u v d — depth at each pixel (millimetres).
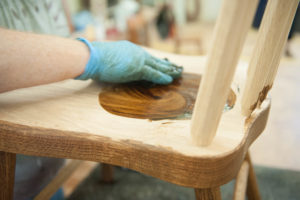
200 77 609
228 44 251
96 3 2863
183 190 1104
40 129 395
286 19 336
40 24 862
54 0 925
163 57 722
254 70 382
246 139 363
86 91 529
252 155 1322
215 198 412
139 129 386
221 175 337
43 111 442
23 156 761
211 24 5598
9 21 763
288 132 1522
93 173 1215
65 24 994
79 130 386
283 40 391
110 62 519
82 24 2047
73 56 464
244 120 405
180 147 338
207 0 5707
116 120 414
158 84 572
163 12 3416
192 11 5637
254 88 390
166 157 338
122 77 540
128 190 1107
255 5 239
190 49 3391
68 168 786
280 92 2068
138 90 540
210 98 289
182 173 338
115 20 2998
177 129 384
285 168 1220
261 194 1061
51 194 716
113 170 1230
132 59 529
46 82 442
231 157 331
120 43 556
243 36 252
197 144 339
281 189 1085
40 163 830
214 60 264
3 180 504
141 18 2883
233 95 497
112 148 366
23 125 403
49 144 396
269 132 1525
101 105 467
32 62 401
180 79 598
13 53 379
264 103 471
